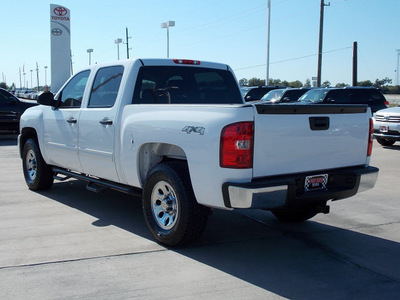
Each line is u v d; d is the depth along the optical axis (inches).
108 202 262.8
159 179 184.1
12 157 453.1
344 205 262.8
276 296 143.6
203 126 163.9
